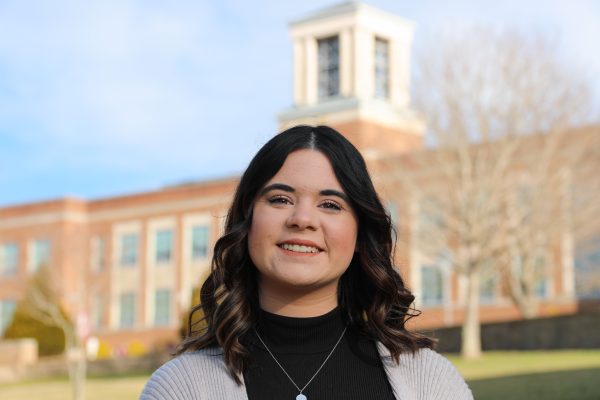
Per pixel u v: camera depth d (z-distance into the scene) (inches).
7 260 2097.7
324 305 112.9
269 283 112.7
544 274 1200.8
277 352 112.0
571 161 1144.2
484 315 1457.9
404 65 1747.0
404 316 121.1
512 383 564.4
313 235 110.1
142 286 1940.2
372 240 117.3
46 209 2042.3
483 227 1091.3
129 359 1320.1
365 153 1328.7
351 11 1737.2
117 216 2001.7
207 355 111.3
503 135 1110.4
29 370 1437.0
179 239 1905.8
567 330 1013.2
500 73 1121.4
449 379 113.0
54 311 1493.6
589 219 1159.6
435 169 1173.1
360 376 111.9
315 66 1793.8
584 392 486.6
